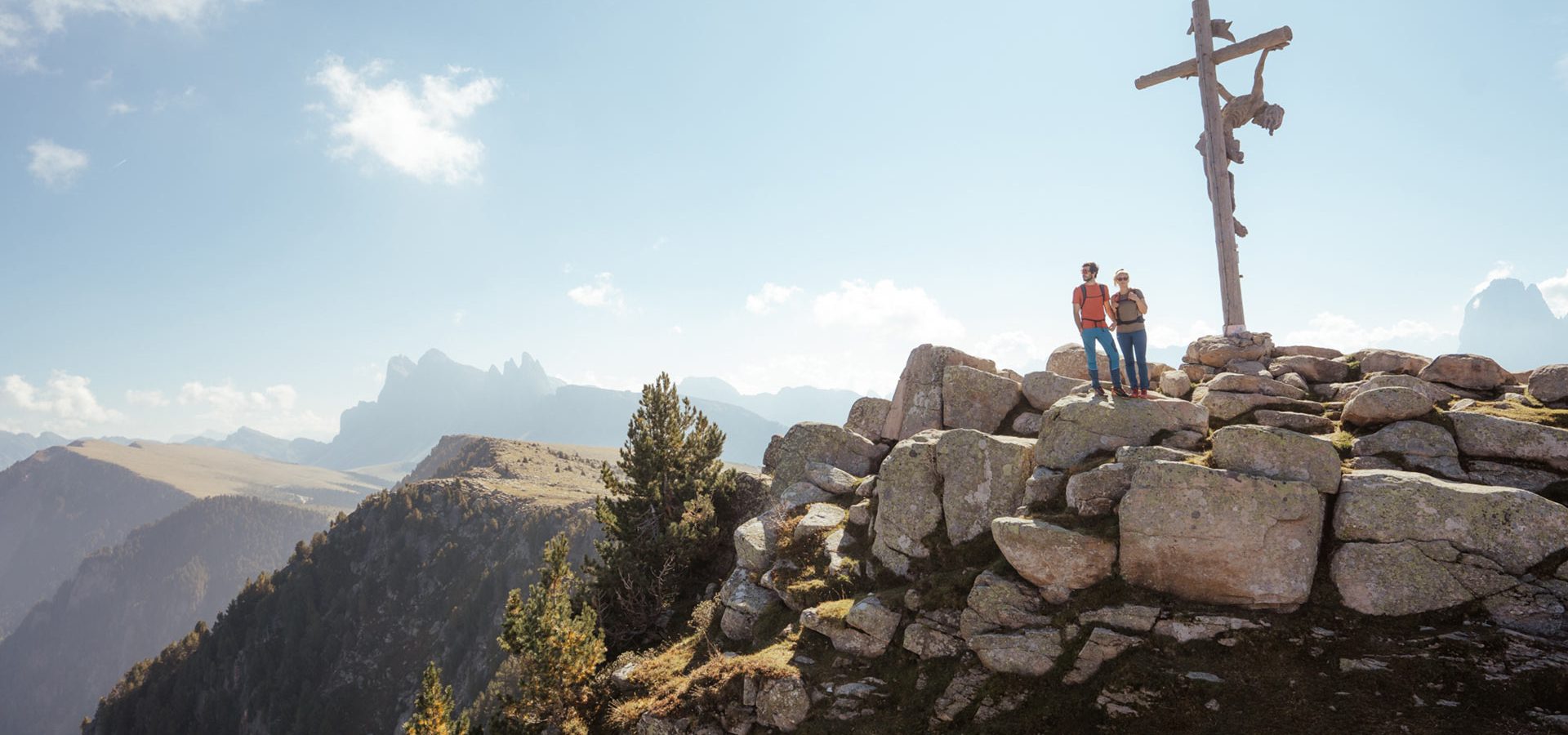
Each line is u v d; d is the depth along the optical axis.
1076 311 16.56
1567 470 11.48
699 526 26.58
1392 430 13.02
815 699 14.45
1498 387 15.07
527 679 20.52
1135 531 12.38
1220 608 11.61
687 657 19.14
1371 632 10.42
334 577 192.00
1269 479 11.75
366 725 156.62
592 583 26.52
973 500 16.44
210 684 175.12
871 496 20.08
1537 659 9.15
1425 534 10.67
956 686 12.89
